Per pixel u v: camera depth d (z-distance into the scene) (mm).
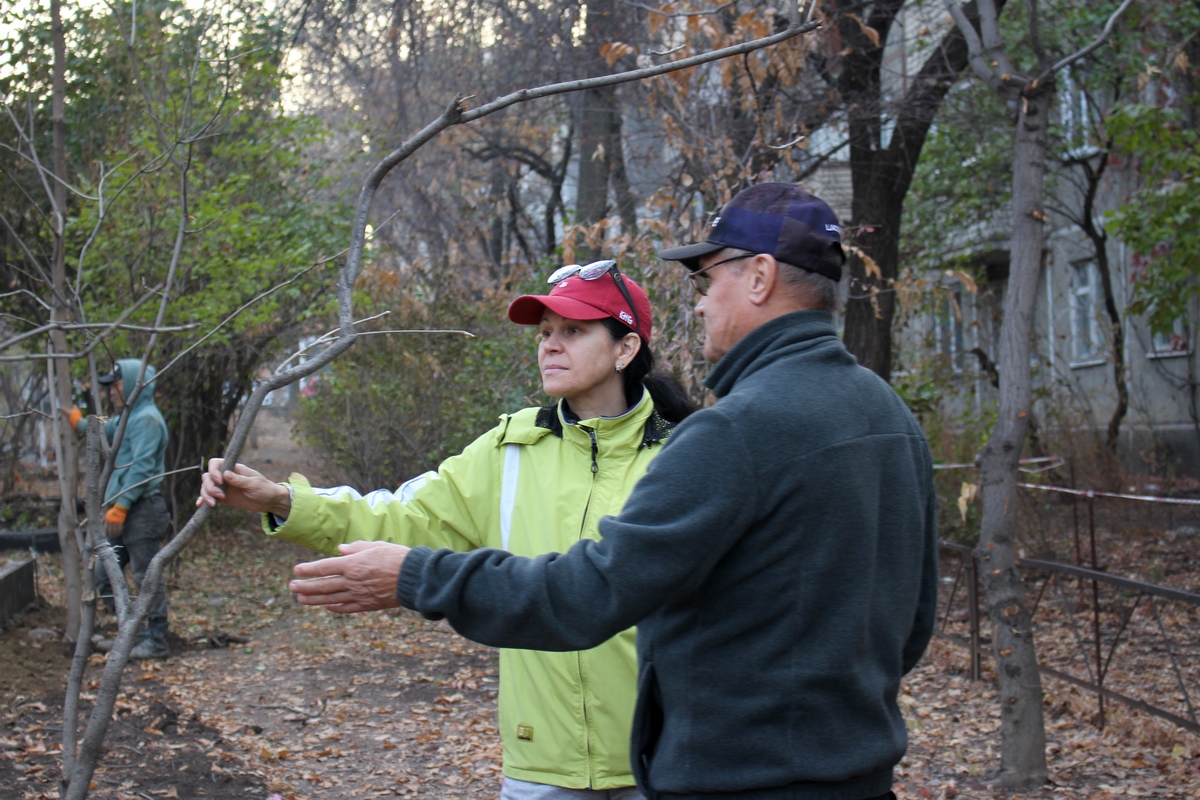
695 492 1628
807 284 1834
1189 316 13570
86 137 8883
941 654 7016
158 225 7859
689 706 1718
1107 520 9906
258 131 9344
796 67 6250
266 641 7742
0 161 7449
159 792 4395
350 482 11172
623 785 2461
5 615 6922
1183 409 14086
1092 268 16203
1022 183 5004
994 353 15625
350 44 10680
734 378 1843
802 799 1668
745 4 7402
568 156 13906
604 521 1670
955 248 14672
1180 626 7504
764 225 1846
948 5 5383
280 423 26000
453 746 5512
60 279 5133
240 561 11008
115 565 2557
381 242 10898
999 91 5129
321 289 9961
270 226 9562
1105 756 5152
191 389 10828
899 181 10031
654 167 9844
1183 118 10500
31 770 4438
